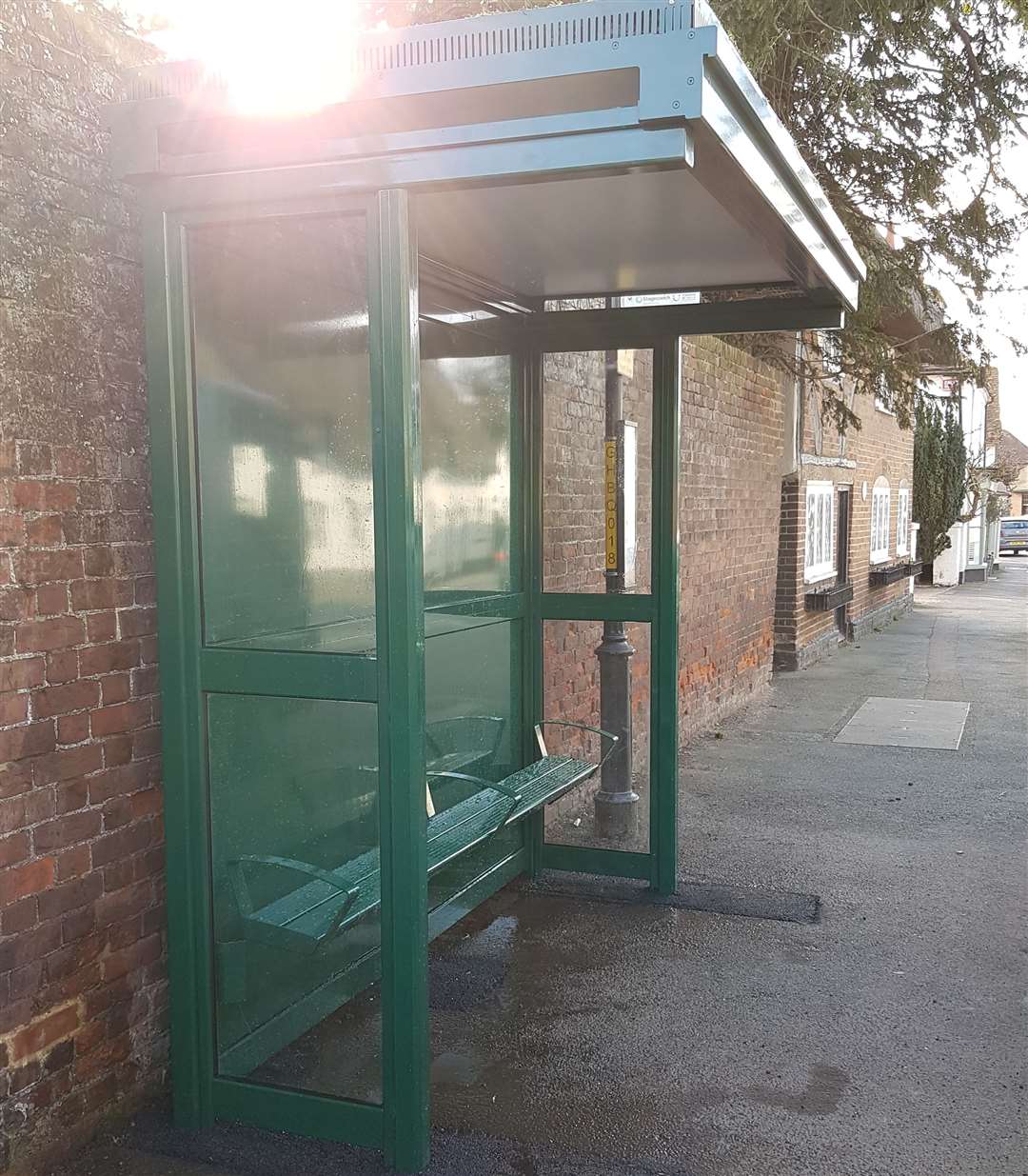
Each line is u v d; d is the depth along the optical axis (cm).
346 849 330
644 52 247
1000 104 758
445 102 264
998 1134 309
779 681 1158
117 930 301
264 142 277
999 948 442
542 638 502
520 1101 327
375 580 279
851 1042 364
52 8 275
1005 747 832
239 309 302
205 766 302
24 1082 275
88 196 284
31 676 271
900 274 848
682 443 770
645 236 372
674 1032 370
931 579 2973
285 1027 319
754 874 531
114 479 294
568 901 492
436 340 420
